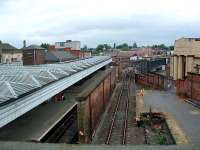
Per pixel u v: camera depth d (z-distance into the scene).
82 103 19.66
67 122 23.98
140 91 42.44
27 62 42.22
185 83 36.94
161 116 25.80
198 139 18.98
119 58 98.69
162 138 20.16
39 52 43.22
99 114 27.52
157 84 48.81
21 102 14.98
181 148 6.08
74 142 20.84
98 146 6.14
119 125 25.27
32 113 23.09
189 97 35.53
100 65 52.19
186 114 27.05
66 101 28.33
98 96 26.86
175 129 21.50
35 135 17.53
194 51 43.34
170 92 42.56
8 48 68.69
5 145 6.26
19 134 17.67
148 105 31.97
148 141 20.58
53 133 20.03
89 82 42.41
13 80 18.28
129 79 68.25
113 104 35.91
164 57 98.94
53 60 52.03
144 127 24.08
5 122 13.17
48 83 19.61
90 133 21.50
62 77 23.33
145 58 101.62
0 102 12.81
